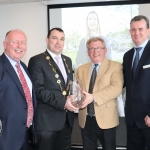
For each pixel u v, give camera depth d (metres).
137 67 1.68
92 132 1.77
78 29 3.27
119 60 3.18
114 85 1.67
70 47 3.31
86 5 3.21
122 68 1.83
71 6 3.26
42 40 3.41
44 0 3.30
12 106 1.36
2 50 3.53
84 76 1.81
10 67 1.42
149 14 3.05
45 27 3.39
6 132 1.32
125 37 3.13
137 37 1.68
